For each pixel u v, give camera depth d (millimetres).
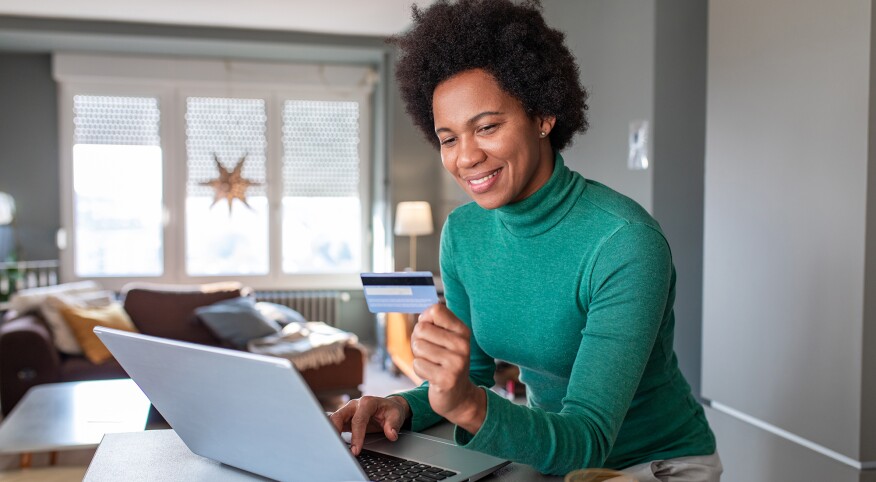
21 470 3389
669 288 1211
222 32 6223
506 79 1091
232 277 7105
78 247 6789
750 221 2404
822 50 2088
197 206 7008
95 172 6789
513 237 1240
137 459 1115
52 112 6711
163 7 5602
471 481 1028
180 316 5512
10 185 6664
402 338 5727
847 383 2012
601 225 1154
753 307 2395
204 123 6992
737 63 2461
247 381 884
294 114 7184
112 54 6672
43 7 5582
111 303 5445
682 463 1250
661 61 3203
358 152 7336
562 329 1220
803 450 2184
